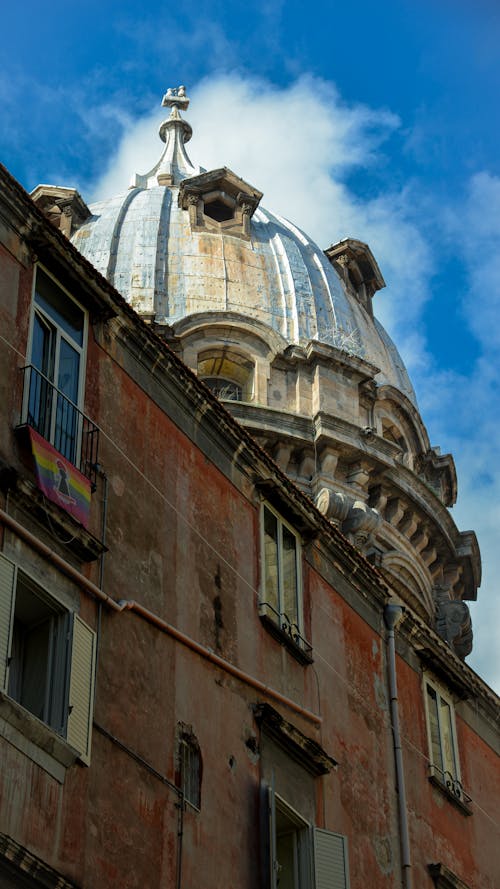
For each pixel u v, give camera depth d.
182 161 68.62
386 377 60.75
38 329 22.20
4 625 19.06
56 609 20.34
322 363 56.16
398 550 55.81
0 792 18.34
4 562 19.38
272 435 53.47
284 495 27.19
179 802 21.70
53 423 21.66
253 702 24.56
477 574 60.03
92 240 59.38
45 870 18.44
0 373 20.83
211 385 56.22
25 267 22.09
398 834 27.77
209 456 25.66
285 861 24.31
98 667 21.09
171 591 23.41
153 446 24.14
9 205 22.06
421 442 60.81
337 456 54.12
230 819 22.80
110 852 20.00
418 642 31.16
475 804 31.55
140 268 58.16
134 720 21.45
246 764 23.73
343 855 24.84
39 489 20.56
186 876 21.33
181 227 60.19
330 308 59.84
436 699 31.50
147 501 23.52
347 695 27.81
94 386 23.08
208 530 24.92
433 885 28.33
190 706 22.88
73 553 21.28
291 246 61.53
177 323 55.44
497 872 31.30
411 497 56.06
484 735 33.22
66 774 19.55
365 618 29.69
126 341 24.19
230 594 24.98
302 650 26.42
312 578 28.00
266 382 55.53
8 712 18.69
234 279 58.62
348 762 26.97
